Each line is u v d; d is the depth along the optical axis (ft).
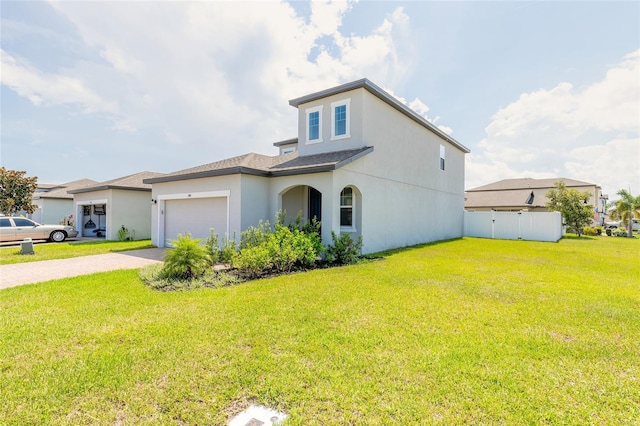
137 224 65.21
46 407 8.95
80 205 72.84
